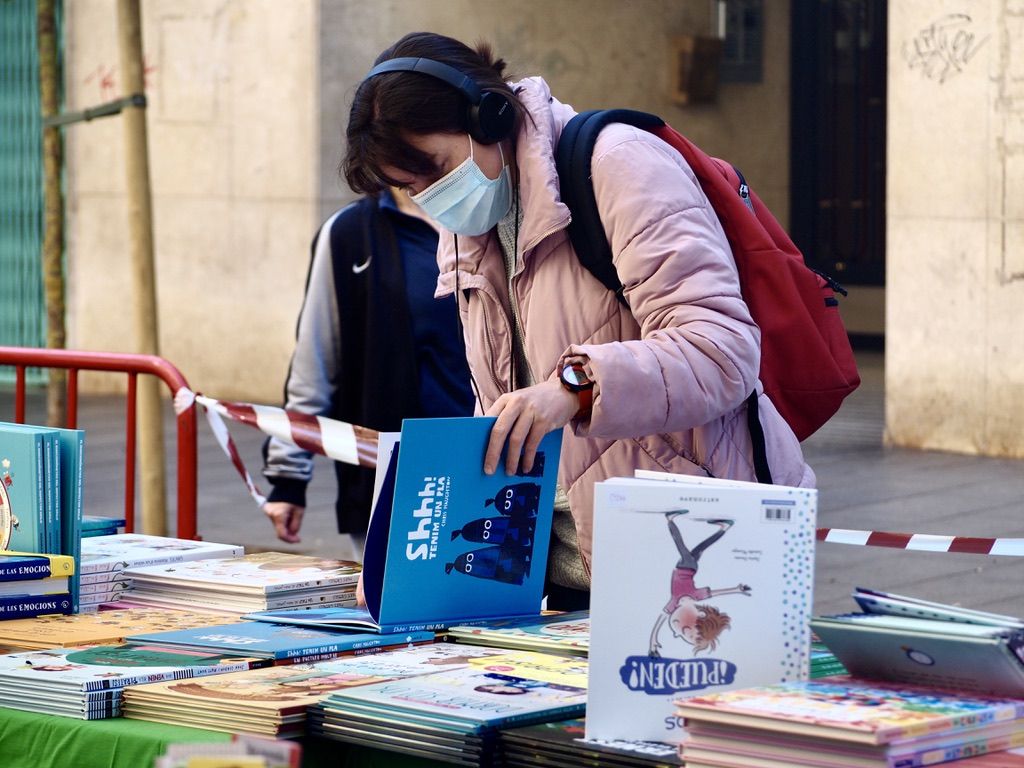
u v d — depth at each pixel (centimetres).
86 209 1507
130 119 710
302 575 358
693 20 1562
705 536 235
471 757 235
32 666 281
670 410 294
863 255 1619
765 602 234
